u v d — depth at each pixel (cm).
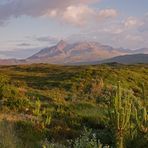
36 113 1900
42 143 1323
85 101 3064
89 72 5231
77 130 1722
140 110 1339
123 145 1244
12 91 2306
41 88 4281
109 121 1435
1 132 1253
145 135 1271
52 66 11325
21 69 9888
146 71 7056
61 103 2589
